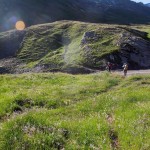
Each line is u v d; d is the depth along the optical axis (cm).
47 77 3647
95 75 3906
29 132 1378
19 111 2042
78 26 13788
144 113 1705
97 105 2067
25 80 3391
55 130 1436
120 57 10319
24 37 13225
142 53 10794
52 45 12344
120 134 1456
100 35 12075
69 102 2317
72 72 9706
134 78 3256
